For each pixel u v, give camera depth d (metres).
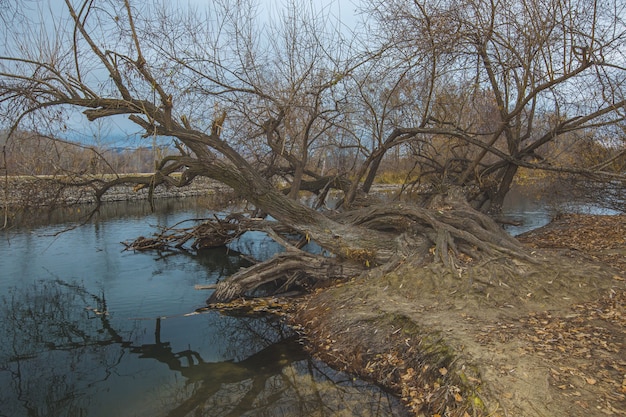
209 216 23.50
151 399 5.97
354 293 8.25
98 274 12.88
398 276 8.19
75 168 10.62
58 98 8.75
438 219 9.25
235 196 15.96
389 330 6.68
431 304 7.14
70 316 9.40
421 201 15.21
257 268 10.02
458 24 10.38
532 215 21.75
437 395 5.08
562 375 4.73
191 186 34.56
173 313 9.52
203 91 10.28
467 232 8.59
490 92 12.74
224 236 16.20
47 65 8.55
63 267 13.59
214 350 7.57
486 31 10.39
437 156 16.05
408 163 18.59
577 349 5.26
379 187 23.23
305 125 12.32
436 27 10.11
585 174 11.01
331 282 9.84
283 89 10.91
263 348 7.41
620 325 5.85
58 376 6.73
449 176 14.79
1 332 8.52
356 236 9.79
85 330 8.62
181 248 16.78
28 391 6.27
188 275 12.88
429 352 5.73
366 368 6.24
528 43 10.08
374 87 11.76
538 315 6.41
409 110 12.95
